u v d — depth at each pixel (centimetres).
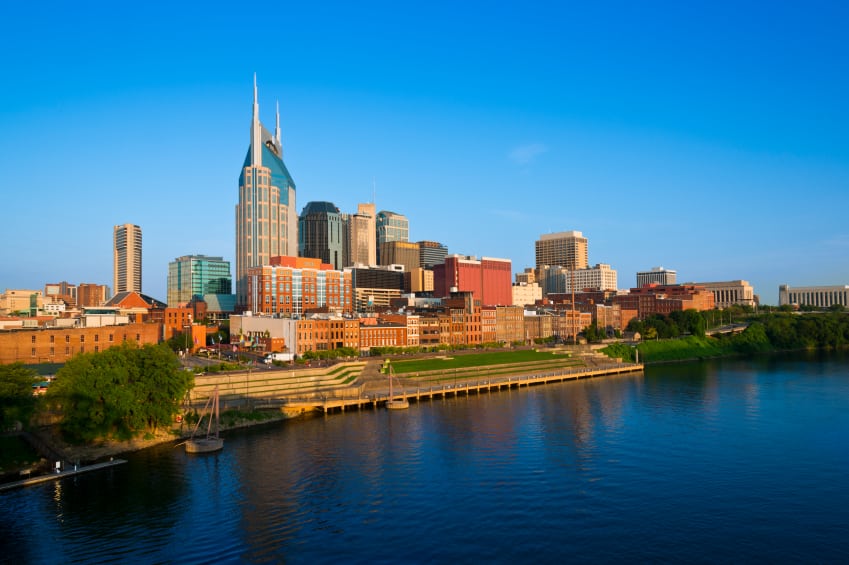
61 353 15825
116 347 11731
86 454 10506
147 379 11381
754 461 10381
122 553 7025
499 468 10038
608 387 19000
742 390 17662
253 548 7169
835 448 11144
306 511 8225
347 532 7594
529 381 19700
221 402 13850
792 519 7988
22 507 8325
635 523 7862
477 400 16588
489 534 7538
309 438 12000
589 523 7862
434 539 7406
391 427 12988
